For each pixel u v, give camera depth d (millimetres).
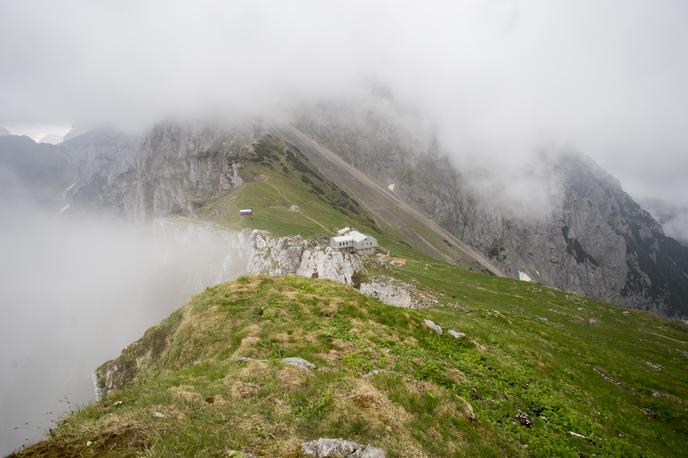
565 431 22891
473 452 16375
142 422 12977
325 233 167000
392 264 137750
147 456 11164
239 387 17047
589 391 34469
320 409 15258
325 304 32188
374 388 17891
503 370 29281
